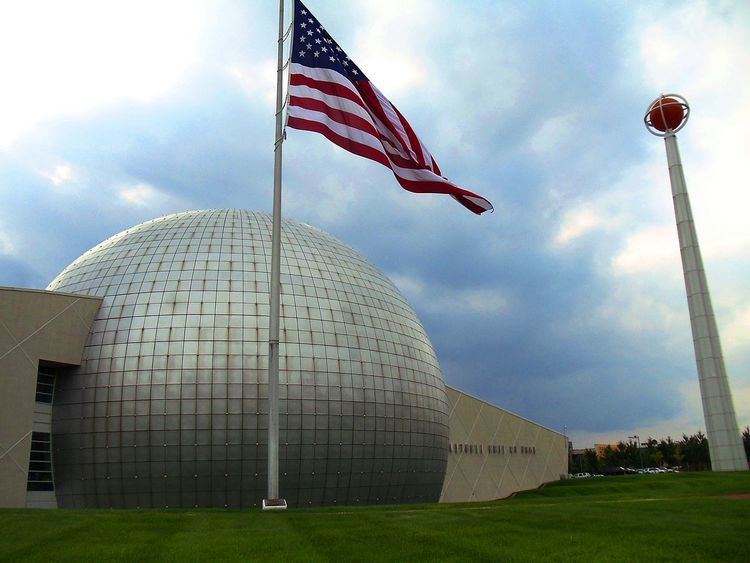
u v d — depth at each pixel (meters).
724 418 47.12
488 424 62.66
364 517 18.84
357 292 38.59
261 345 33.28
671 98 53.53
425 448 38.28
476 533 15.66
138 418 31.86
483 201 26.64
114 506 32.00
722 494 29.88
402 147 26.17
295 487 33.00
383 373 36.50
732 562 12.41
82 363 33.34
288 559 12.73
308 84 24.69
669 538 14.76
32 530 16.27
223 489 31.97
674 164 53.06
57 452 32.88
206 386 32.12
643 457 145.38
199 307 33.78
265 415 32.38
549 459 74.00
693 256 50.78
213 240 37.44
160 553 13.34
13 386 31.31
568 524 17.06
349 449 34.25
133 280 35.12
